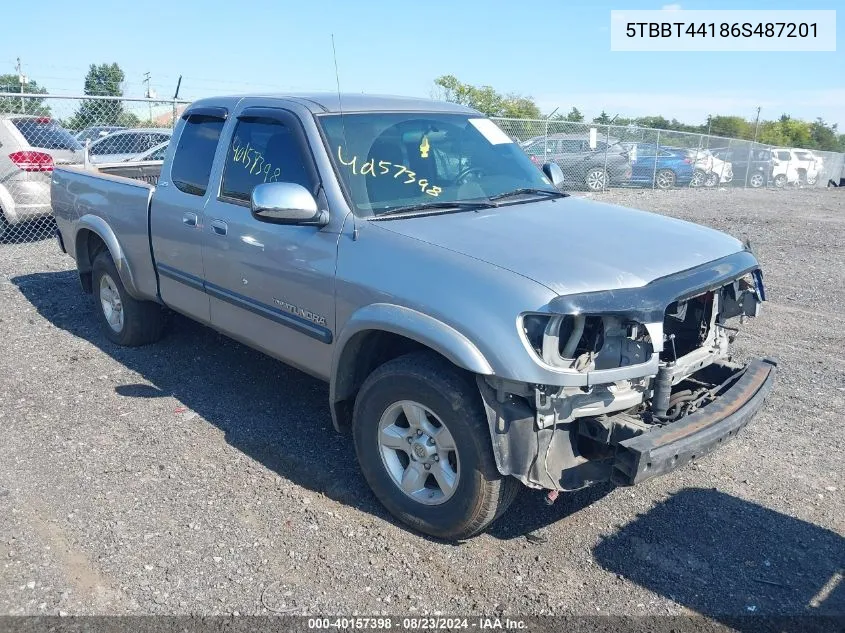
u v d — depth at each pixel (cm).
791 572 338
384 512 377
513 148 495
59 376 543
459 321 310
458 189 419
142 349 601
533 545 354
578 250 335
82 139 1194
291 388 529
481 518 330
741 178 2561
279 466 419
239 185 444
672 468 305
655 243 358
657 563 342
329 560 337
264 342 438
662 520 376
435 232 355
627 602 315
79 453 428
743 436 473
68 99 1096
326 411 493
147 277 542
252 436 454
